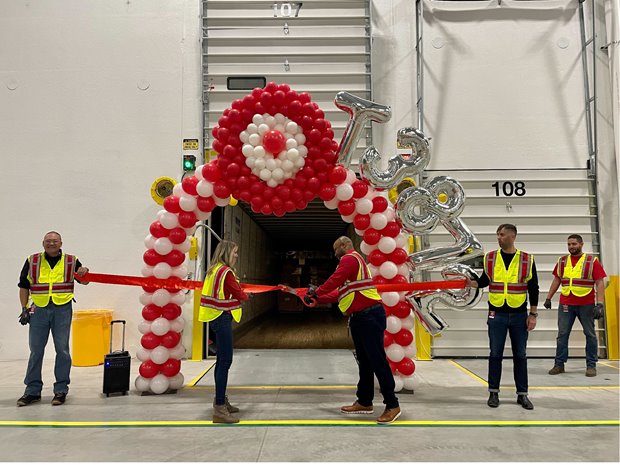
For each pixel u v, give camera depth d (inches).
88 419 149.9
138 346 267.9
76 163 278.1
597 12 287.4
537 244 274.8
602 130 281.6
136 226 275.0
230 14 288.7
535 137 281.0
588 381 208.1
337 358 265.6
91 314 251.3
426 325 183.3
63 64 283.9
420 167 187.5
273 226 557.6
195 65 285.3
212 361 259.6
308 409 160.9
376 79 286.5
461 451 120.6
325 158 181.9
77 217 275.1
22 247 273.1
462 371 231.6
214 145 184.7
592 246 275.3
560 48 286.8
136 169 278.2
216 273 150.3
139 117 281.4
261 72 285.6
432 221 183.9
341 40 287.9
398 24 290.8
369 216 186.5
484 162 279.1
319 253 763.4
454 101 283.1
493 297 167.0
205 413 156.5
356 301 148.2
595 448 123.1
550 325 269.6
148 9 288.8
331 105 284.5
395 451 120.6
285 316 633.0
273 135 171.8
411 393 183.9
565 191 277.6
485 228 275.9
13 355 266.8
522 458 115.8
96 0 288.4
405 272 188.5
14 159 278.2
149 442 127.8
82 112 281.0
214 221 299.4
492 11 289.1
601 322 271.6
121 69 284.4
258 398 176.4
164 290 187.0
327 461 113.4
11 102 280.8
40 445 125.9
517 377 165.6
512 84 284.2
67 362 173.9
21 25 285.7
